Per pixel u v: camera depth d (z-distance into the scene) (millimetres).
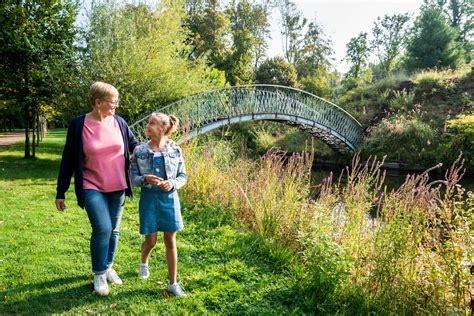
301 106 18203
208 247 4281
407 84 24453
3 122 32781
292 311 2980
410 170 16688
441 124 18672
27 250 3912
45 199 6703
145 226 2926
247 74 31594
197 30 31297
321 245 3432
